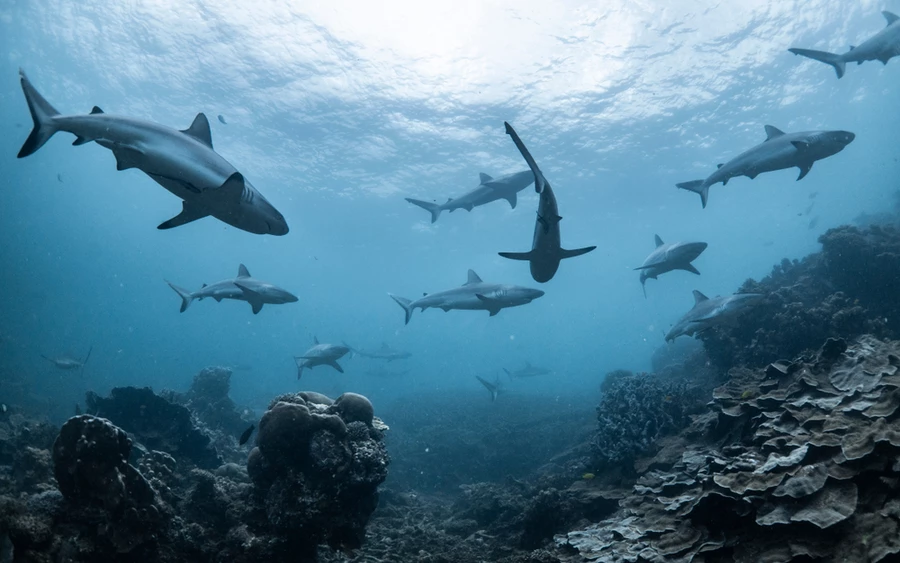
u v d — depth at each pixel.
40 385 33.56
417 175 34.97
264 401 32.47
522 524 9.19
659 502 6.81
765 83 24.80
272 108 27.20
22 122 44.16
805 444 5.65
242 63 23.44
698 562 5.17
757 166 7.66
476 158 31.31
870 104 30.98
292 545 6.24
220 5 20.02
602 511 8.28
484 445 18.91
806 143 7.09
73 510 5.36
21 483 7.08
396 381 80.88
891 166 54.56
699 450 7.97
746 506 5.32
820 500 4.82
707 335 11.68
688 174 35.78
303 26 20.66
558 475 11.05
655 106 25.62
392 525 10.09
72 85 29.69
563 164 32.00
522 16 19.20
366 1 19.09
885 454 4.93
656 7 18.83
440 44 20.94
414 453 18.92
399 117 26.89
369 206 43.25
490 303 9.70
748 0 18.81
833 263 11.30
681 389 11.14
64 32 24.62
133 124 3.55
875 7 19.81
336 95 25.33
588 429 18.42
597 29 19.80
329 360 12.20
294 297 8.94
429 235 52.94
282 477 6.27
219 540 6.33
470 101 24.64
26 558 4.72
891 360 6.52
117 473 5.40
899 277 10.22
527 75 22.48
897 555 3.94
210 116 29.12
